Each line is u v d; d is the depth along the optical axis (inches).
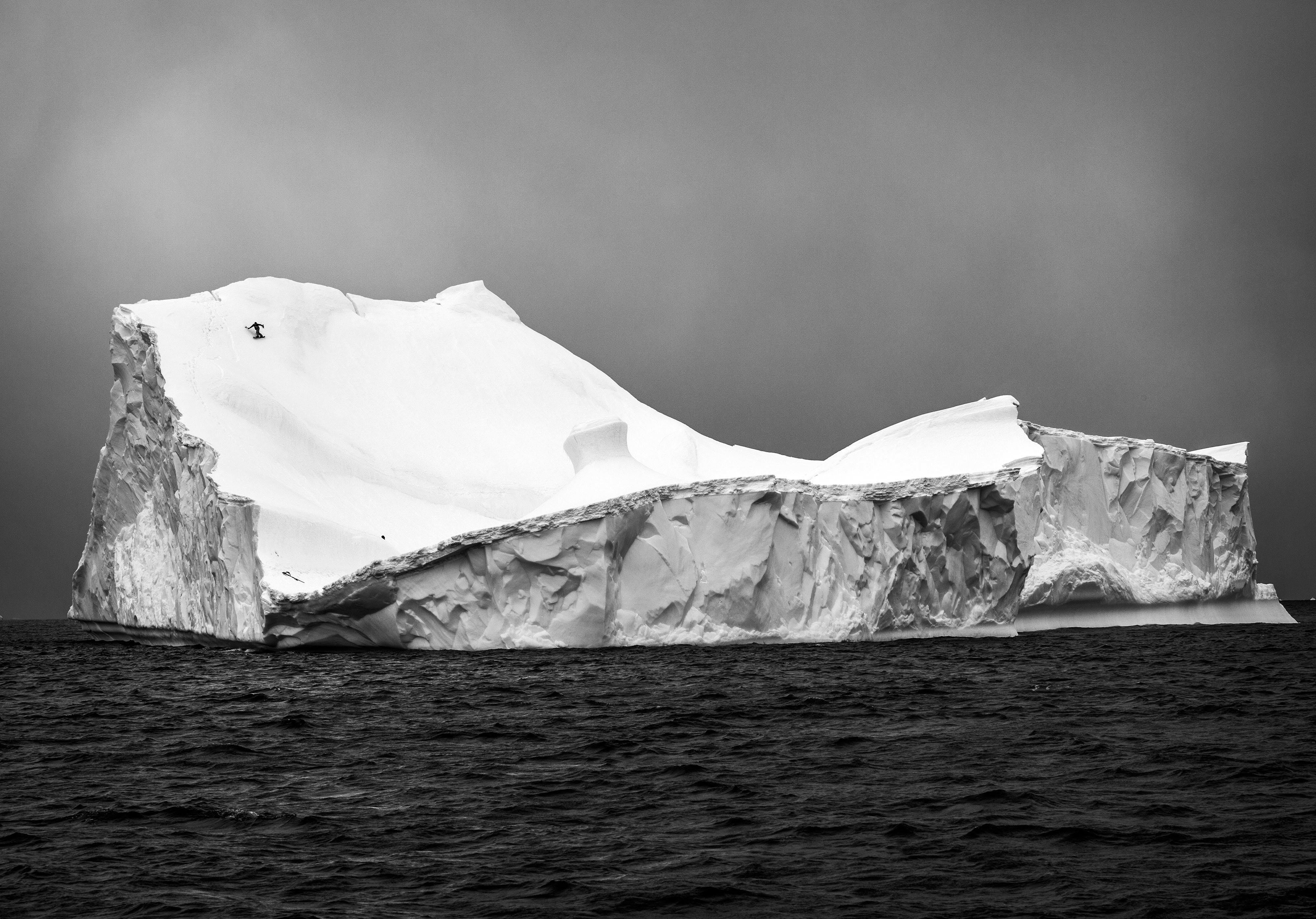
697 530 3914.9
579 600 3754.9
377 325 6333.7
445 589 3732.8
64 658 4394.7
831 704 2615.7
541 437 5994.1
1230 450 5871.1
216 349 5516.7
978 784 1806.1
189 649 4665.4
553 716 2477.9
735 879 1378.0
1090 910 1275.8
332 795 1790.1
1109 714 2488.9
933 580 4195.4
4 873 1423.5
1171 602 5364.2
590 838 1545.3
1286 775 1844.2
